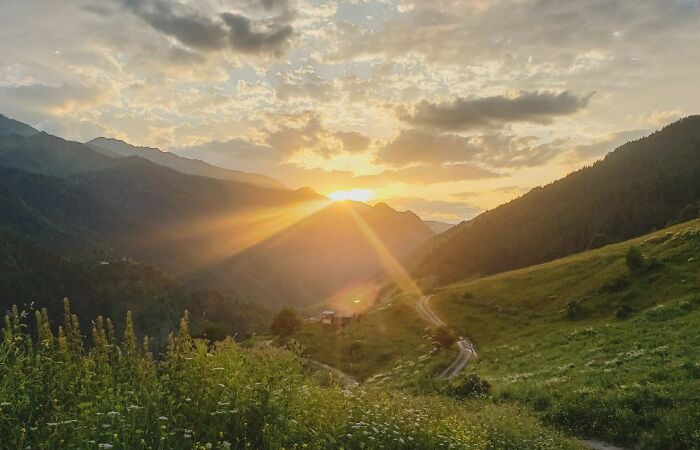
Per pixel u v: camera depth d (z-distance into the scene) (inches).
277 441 280.8
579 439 870.4
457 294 4537.4
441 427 465.1
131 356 315.0
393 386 1620.3
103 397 265.7
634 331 1743.4
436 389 1433.3
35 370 267.4
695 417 786.2
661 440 767.7
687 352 1221.1
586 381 1179.9
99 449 210.4
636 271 2721.5
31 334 290.4
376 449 355.3
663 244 3002.0
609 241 5703.7
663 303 2095.2
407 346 3368.6
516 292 3887.8
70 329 310.8
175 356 328.8
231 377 326.0
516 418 823.7
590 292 2952.8
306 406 346.3
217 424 286.0
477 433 580.1
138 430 240.5
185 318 356.8
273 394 321.1
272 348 416.2
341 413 372.2
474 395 1318.9
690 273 2380.7
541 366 1695.4
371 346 3555.6
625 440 833.5
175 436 258.7
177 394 305.9
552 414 992.2
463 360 2645.2
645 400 908.0
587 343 1838.1
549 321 2859.3
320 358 3376.0
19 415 242.7
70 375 283.1
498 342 2849.4
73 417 245.6
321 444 304.8
